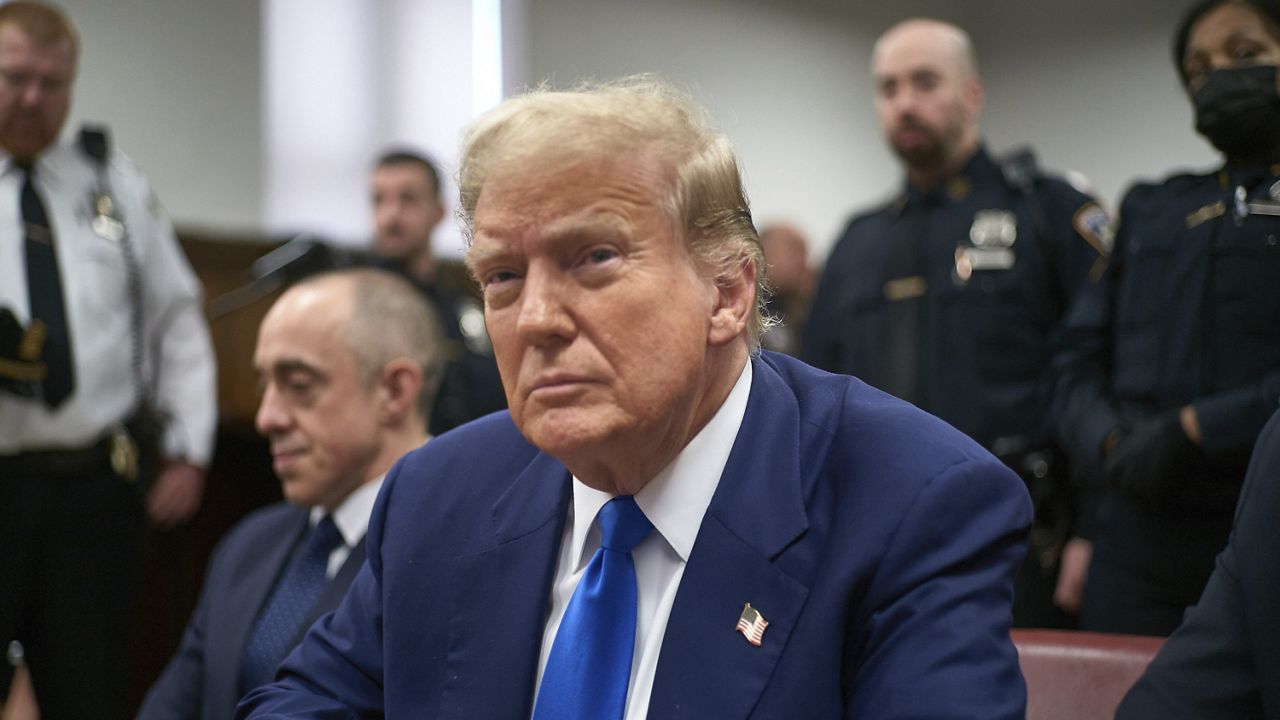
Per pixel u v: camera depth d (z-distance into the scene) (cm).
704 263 111
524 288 108
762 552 113
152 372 344
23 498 304
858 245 331
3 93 311
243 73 593
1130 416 235
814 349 336
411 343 212
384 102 638
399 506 131
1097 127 805
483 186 108
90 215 326
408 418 212
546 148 105
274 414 208
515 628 119
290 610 202
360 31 631
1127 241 247
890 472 115
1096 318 251
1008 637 110
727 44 776
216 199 583
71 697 307
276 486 438
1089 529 277
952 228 314
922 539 111
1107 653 139
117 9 557
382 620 130
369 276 219
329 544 207
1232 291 226
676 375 108
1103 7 806
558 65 699
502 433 134
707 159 111
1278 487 123
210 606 209
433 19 657
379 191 396
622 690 112
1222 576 128
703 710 108
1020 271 306
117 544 318
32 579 306
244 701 134
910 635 108
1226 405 212
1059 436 253
